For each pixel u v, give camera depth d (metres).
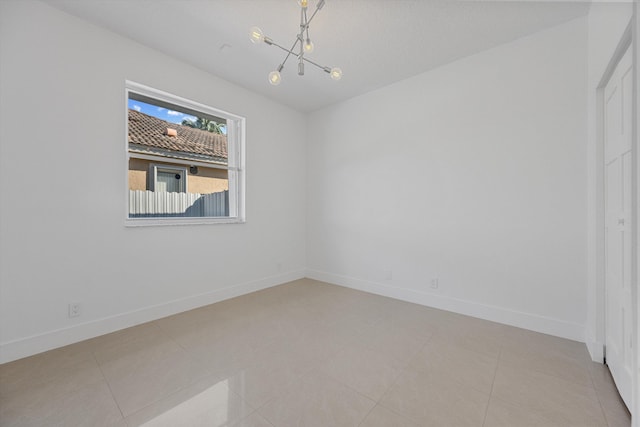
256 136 3.43
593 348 1.81
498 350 1.95
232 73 2.93
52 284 1.96
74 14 2.04
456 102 2.66
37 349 1.89
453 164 2.69
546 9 1.95
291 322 2.46
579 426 1.26
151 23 2.14
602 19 1.68
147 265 2.48
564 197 2.12
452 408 1.38
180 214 2.85
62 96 2.00
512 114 2.35
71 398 1.44
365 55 2.56
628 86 1.41
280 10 1.99
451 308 2.72
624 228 1.45
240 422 1.28
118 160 2.29
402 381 1.60
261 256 3.52
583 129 2.04
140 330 2.29
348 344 2.06
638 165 1.01
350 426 1.26
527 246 2.29
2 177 1.77
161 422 1.28
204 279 2.91
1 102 1.76
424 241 2.91
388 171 3.20
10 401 1.41
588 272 1.99
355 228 3.54
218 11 2.01
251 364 1.78
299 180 4.04
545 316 2.22
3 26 1.76
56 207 1.98
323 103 3.74
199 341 2.10
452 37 2.28
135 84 2.39
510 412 1.35
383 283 3.26
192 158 2.93
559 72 2.13
